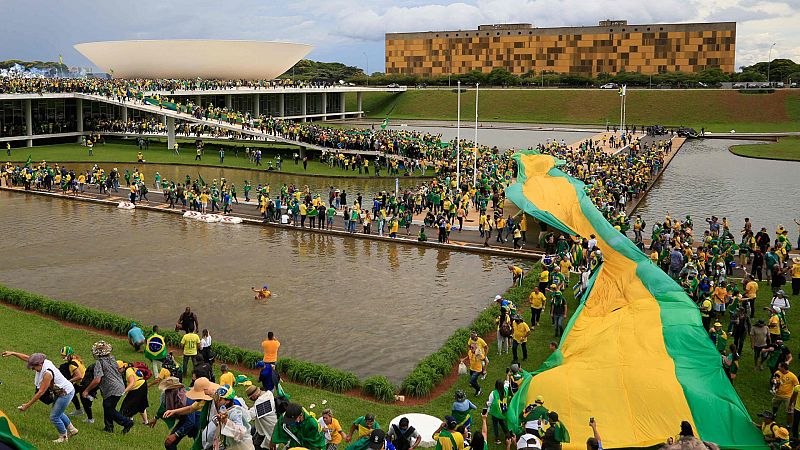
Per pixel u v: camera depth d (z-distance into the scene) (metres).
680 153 99.00
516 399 21.11
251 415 14.12
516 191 46.09
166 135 95.88
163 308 33.97
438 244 46.34
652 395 20.56
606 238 35.81
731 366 23.44
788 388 21.20
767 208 59.00
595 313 28.34
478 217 55.12
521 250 44.88
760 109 143.00
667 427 19.73
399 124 144.38
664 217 55.31
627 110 149.12
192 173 76.88
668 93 151.12
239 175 76.19
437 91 169.00
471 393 24.31
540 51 192.38
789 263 37.91
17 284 37.53
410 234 49.31
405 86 182.75
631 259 31.92
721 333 24.89
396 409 22.88
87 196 62.38
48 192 63.91
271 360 24.52
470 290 37.34
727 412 19.98
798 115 140.12
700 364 22.42
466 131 131.12
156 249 45.28
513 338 26.61
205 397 13.86
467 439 18.47
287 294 36.31
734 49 177.88
